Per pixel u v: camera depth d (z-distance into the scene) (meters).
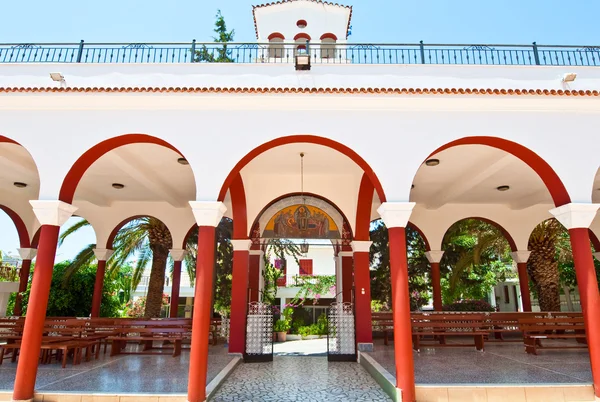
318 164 9.69
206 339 5.87
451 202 13.15
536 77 7.16
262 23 13.70
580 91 6.45
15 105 6.54
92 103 6.54
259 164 9.67
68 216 6.45
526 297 12.67
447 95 6.52
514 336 13.20
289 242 15.77
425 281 18.20
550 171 6.55
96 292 12.63
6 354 9.19
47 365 7.98
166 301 24.77
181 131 6.53
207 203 6.23
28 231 12.93
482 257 17.22
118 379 6.70
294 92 6.47
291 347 13.52
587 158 6.53
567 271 17.33
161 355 9.32
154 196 12.54
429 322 9.84
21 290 12.78
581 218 6.30
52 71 7.05
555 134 6.61
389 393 6.28
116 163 8.66
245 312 9.75
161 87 6.41
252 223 10.49
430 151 6.51
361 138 6.56
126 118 6.55
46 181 6.32
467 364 7.89
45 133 6.48
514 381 6.34
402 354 5.88
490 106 6.63
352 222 10.43
